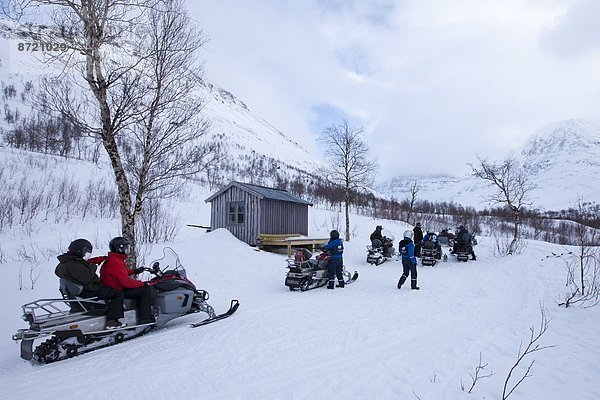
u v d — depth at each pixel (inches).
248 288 395.2
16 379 179.2
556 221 1973.4
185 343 226.4
